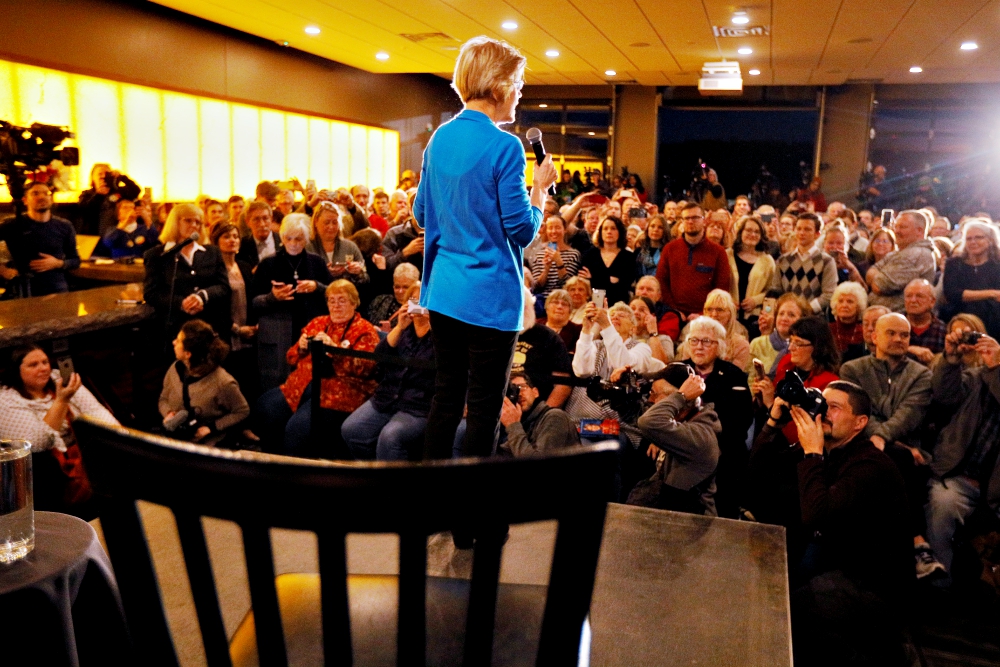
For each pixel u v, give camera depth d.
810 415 2.49
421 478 0.61
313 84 11.66
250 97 10.30
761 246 5.36
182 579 1.63
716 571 1.73
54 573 1.06
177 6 8.53
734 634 1.49
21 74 6.97
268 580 0.65
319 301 4.22
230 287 4.31
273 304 4.16
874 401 3.22
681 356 3.70
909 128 14.24
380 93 13.52
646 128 15.45
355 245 4.89
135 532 0.70
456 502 0.62
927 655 2.65
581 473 0.63
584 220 7.95
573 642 0.67
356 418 3.34
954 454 3.06
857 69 12.02
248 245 4.98
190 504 0.65
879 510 2.38
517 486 0.62
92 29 7.79
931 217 7.41
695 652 1.43
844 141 14.52
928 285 3.83
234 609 1.53
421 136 15.08
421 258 5.11
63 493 3.00
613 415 3.03
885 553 2.39
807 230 4.84
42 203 4.87
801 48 10.11
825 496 2.40
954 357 3.07
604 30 9.16
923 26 8.47
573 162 16.00
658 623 1.52
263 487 0.62
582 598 0.67
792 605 2.42
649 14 8.18
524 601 1.04
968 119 13.92
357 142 12.85
